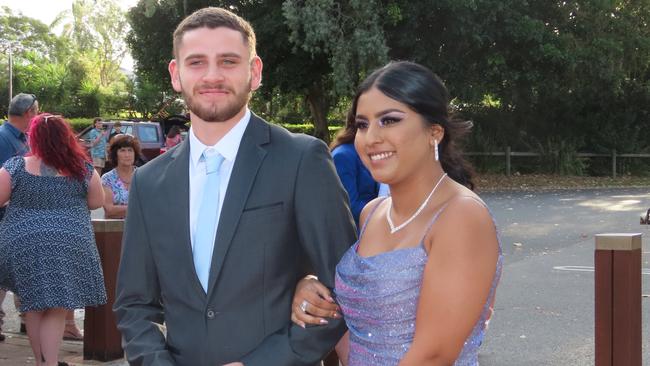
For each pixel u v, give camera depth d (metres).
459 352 2.21
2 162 6.22
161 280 2.70
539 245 11.48
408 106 2.33
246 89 2.69
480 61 22.41
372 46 18.94
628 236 4.05
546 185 23.33
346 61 19.30
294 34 19.28
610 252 4.08
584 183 24.16
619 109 26.70
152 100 42.16
